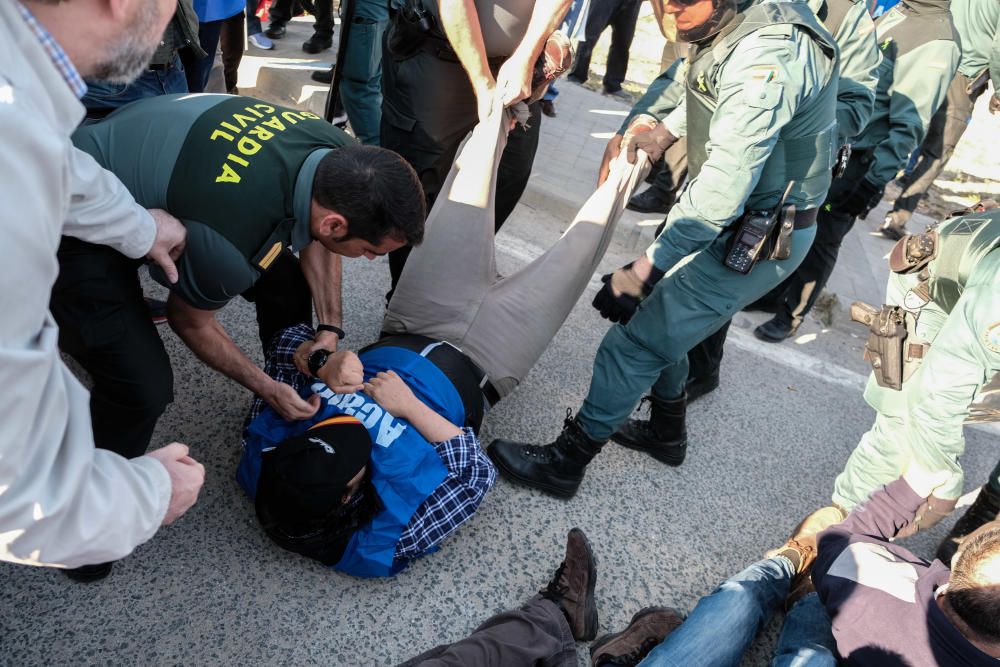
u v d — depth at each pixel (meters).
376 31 3.34
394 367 2.10
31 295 0.79
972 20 3.68
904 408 2.04
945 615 1.50
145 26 0.88
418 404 1.97
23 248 0.75
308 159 1.56
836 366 3.43
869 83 2.68
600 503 2.39
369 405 1.94
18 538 0.86
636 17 5.64
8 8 0.75
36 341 0.82
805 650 1.68
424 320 2.31
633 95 6.07
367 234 1.56
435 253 2.25
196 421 2.28
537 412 2.69
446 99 2.47
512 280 2.32
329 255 2.16
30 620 1.69
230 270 1.52
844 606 1.65
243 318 2.75
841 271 4.18
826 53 1.83
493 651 1.64
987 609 1.41
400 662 1.80
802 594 2.08
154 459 1.08
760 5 1.81
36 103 0.78
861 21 2.67
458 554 2.10
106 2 0.82
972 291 1.60
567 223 4.08
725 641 1.75
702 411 2.93
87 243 1.44
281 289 2.19
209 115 1.56
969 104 4.24
